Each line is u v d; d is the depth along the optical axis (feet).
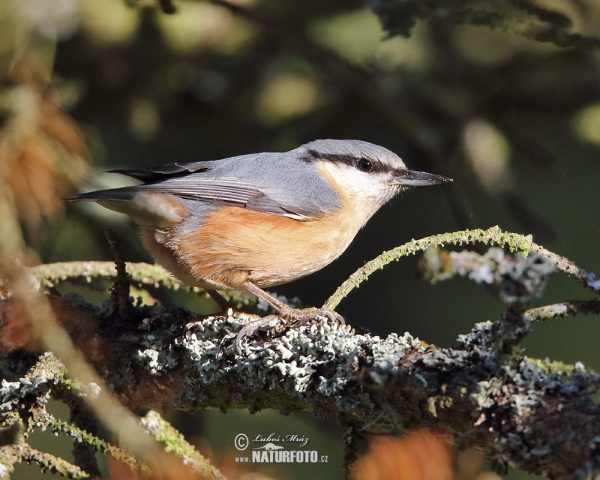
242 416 25.41
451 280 35.58
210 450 21.93
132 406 21.04
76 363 18.03
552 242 31.50
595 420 13.93
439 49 34.73
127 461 15.16
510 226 36.19
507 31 26.30
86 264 23.18
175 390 20.48
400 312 35.32
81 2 30.35
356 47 34.83
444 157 33.58
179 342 20.34
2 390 18.48
